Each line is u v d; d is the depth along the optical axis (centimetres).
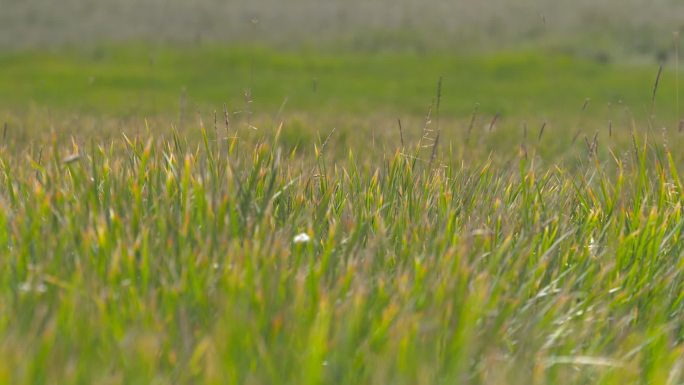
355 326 1518
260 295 1555
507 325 1652
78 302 1546
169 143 2430
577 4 15388
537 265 1844
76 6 15000
